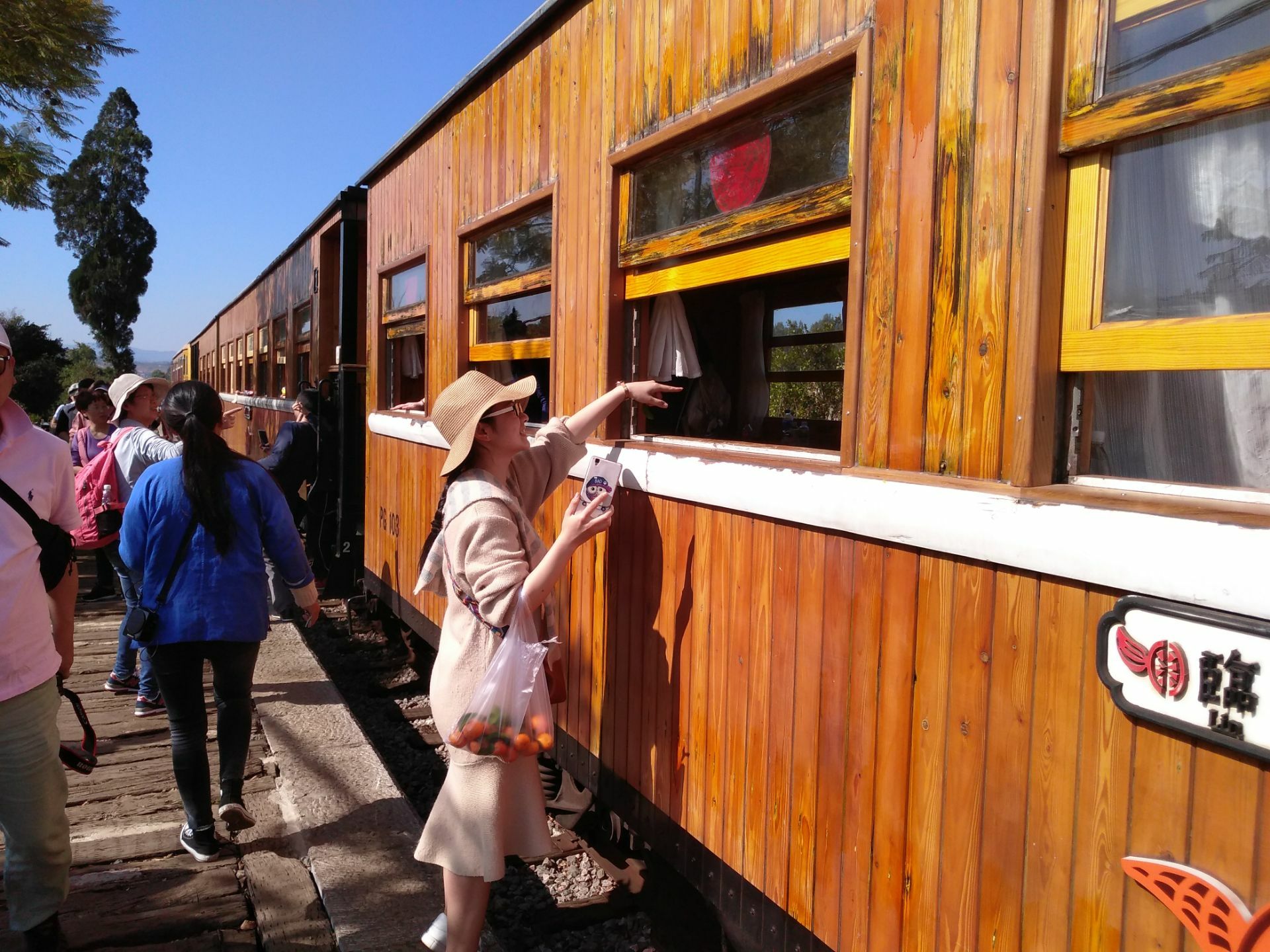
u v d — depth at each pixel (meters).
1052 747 1.55
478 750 2.16
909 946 1.84
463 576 2.27
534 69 3.55
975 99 1.70
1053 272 1.58
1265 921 1.25
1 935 2.58
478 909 2.29
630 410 3.03
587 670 3.20
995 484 1.65
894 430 1.91
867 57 1.94
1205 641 1.29
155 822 3.36
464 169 4.38
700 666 2.54
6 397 2.17
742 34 2.34
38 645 2.18
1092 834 1.49
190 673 2.99
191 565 2.90
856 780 1.97
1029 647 1.58
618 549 2.98
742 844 2.36
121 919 2.74
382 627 6.62
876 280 1.95
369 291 6.41
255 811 3.43
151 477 2.94
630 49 2.85
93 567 8.36
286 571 3.11
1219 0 1.35
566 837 3.68
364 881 2.88
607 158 2.96
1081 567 1.46
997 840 1.65
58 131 8.84
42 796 2.20
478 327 4.35
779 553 2.22
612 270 2.95
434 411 2.41
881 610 1.90
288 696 4.56
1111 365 1.52
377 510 6.24
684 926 3.02
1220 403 1.50
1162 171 1.48
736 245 2.45
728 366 3.30
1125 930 1.44
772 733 2.24
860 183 1.97
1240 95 1.32
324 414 7.80
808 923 2.12
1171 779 1.37
